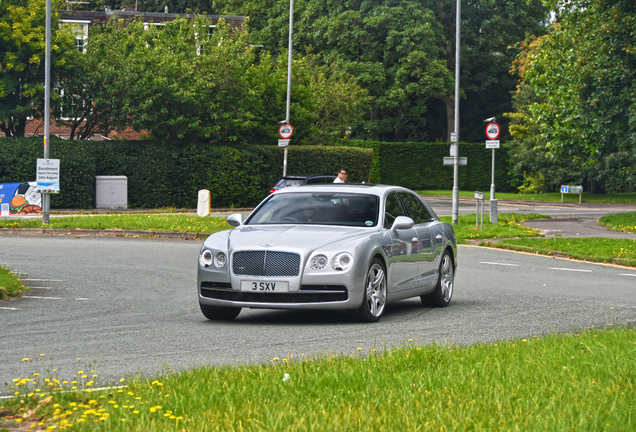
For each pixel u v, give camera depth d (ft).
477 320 59.47
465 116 378.32
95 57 203.72
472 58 351.25
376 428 27.04
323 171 236.02
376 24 317.63
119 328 54.80
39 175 138.51
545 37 183.93
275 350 46.60
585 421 27.40
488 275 89.40
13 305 65.10
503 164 348.38
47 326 55.57
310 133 245.86
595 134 170.09
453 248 71.67
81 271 87.25
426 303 68.95
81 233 133.90
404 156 339.36
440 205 243.60
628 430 26.99
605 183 320.09
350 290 55.88
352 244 56.95
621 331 48.42
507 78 367.04
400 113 345.10
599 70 163.53
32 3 192.24
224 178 213.05
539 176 323.57
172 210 196.44
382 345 48.24
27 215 172.55
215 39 219.20
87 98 203.72
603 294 74.79
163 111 202.59
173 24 218.38
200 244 120.88
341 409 29.37
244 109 218.38
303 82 248.73
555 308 65.87
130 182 202.59
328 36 323.16
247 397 31.48
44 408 30.81
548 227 156.56
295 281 55.31
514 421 27.76
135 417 28.63
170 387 33.53
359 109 305.32
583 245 115.34
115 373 40.19
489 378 34.86
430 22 326.03
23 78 197.26
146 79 200.95
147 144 205.05
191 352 45.98
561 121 177.47
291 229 59.82
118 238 128.16
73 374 39.93
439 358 39.70
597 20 170.60
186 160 208.54
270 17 345.51
